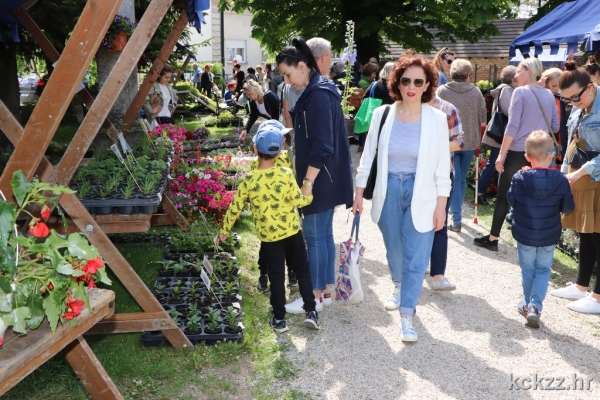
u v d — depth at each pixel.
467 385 3.41
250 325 4.06
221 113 17.94
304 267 4.02
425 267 3.89
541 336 4.02
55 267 2.09
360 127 6.23
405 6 16.50
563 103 5.83
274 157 3.81
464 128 5.96
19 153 2.86
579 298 4.60
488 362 3.67
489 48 30.14
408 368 3.59
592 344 3.91
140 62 12.07
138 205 4.02
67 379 3.31
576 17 10.16
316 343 3.89
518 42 10.80
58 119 2.86
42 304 2.10
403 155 3.81
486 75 30.47
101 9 2.81
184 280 4.75
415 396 3.29
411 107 3.81
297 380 3.44
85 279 2.23
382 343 3.90
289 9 17.52
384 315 4.34
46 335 2.17
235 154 10.10
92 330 3.57
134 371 3.44
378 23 15.84
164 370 3.44
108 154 5.70
